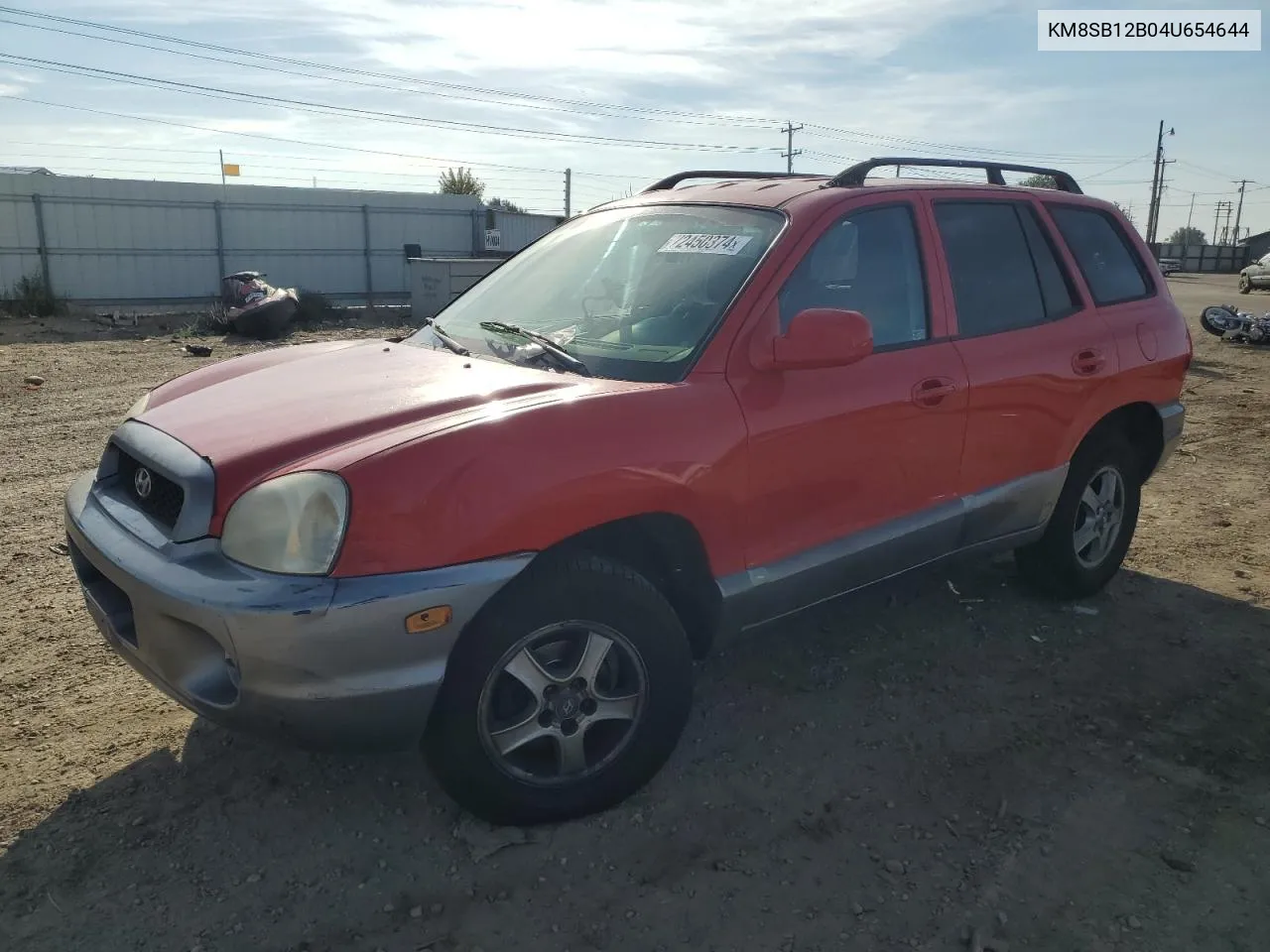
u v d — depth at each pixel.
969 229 4.02
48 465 7.11
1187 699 3.76
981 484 3.91
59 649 4.02
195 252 25.05
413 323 21.81
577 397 2.84
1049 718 3.61
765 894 2.67
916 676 3.90
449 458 2.54
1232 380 11.65
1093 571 4.61
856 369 3.41
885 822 2.99
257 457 2.62
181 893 2.63
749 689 3.78
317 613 2.38
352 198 27.45
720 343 3.10
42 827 2.89
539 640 2.74
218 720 2.61
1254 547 5.43
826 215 3.46
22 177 22.19
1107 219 4.78
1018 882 2.74
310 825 2.92
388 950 2.46
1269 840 2.93
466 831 2.89
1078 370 4.19
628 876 2.73
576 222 4.18
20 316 20.53
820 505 3.34
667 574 3.12
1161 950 2.49
